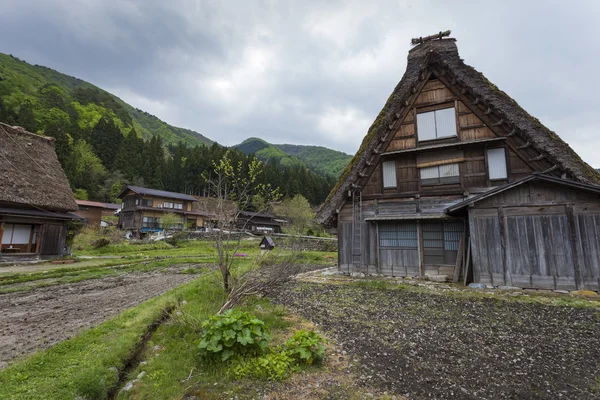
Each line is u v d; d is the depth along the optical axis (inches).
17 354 167.6
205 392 126.0
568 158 339.3
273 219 1766.7
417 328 209.6
